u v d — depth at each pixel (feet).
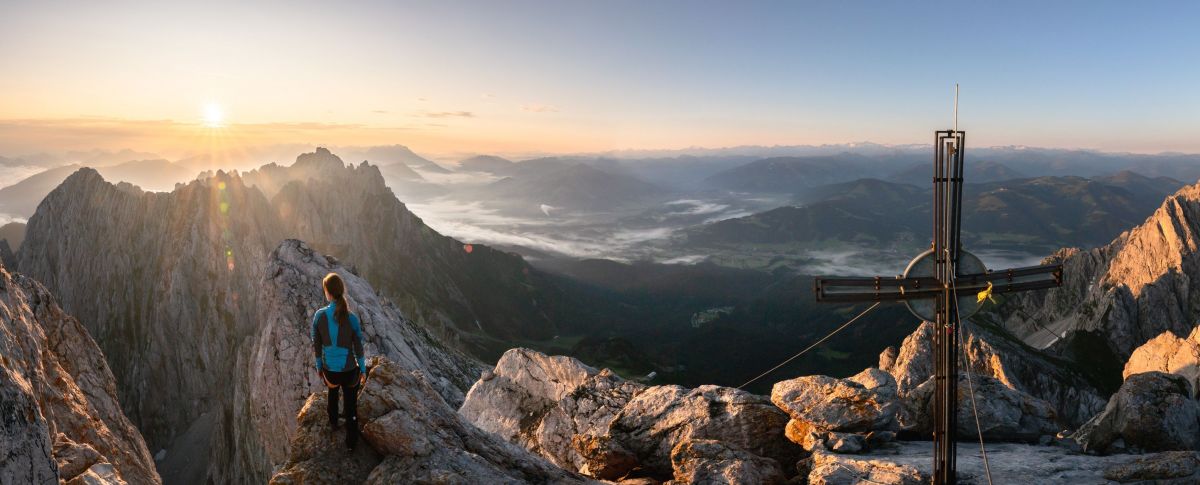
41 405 54.54
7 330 44.80
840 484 39.68
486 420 77.66
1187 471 35.91
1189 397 47.03
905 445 48.11
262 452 214.48
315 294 159.33
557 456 65.00
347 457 36.52
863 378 51.11
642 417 55.31
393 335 155.02
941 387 37.91
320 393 40.75
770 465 44.45
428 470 34.83
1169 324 640.58
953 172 36.22
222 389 638.53
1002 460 42.75
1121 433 46.75
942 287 36.99
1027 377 391.45
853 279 37.42
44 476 33.45
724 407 52.29
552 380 77.00
